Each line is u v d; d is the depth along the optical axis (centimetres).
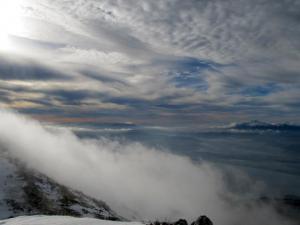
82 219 2064
